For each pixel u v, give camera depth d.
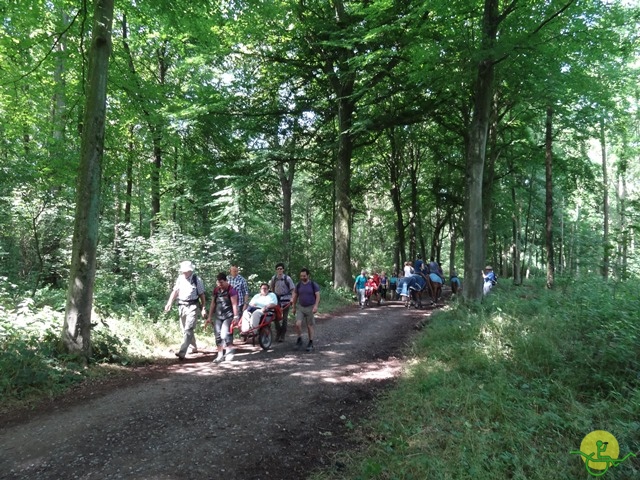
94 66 7.12
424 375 6.29
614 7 10.02
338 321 13.27
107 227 14.03
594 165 23.42
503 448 3.89
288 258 23.56
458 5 10.38
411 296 17.47
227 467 3.76
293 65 21.02
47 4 10.37
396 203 28.67
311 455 4.12
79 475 3.51
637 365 5.15
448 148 25.23
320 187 27.19
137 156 14.88
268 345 8.96
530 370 5.78
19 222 10.91
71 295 6.83
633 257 15.09
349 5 18.23
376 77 18.23
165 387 6.07
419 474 3.50
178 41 12.81
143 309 10.32
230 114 20.66
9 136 12.36
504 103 17.77
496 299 11.37
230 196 18.44
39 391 5.51
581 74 11.56
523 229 41.97
